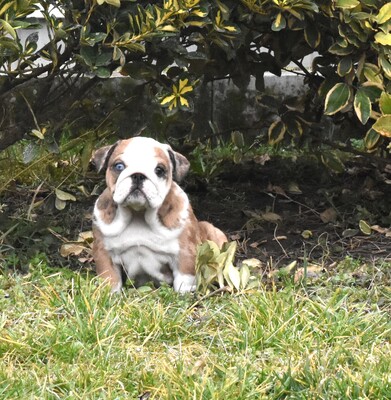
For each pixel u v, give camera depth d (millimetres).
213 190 11570
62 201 9586
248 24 9180
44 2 8367
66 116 9453
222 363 6496
